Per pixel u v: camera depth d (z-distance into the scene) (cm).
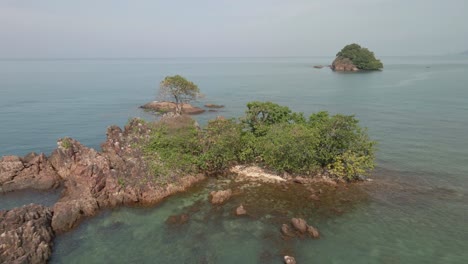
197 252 3028
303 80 18875
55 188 4381
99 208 3816
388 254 2980
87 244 3166
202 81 19275
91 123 8169
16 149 6119
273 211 3734
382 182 4434
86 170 3947
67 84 17138
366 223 3484
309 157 4469
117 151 4766
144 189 4056
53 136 6975
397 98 11219
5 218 3116
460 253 2983
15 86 15800
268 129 5078
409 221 3509
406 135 6669
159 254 3009
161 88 9300
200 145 4797
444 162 5150
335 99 11406
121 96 12888
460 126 7250
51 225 3356
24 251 2825
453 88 13388
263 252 3014
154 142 4856
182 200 4009
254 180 4519
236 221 3534
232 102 11281
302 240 3186
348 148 4541
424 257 2933
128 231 3375
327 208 3791
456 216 3581
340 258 2927
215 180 4544
